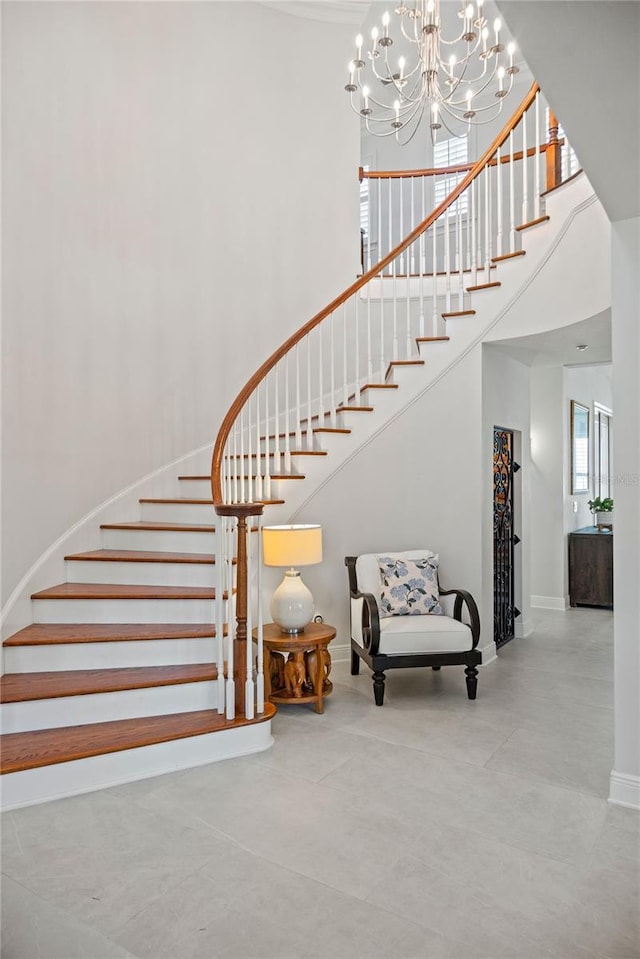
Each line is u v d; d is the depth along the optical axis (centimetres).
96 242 446
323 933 184
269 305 564
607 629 585
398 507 479
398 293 579
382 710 373
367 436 473
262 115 566
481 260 661
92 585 395
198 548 423
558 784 278
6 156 366
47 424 393
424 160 760
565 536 672
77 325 424
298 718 360
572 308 407
